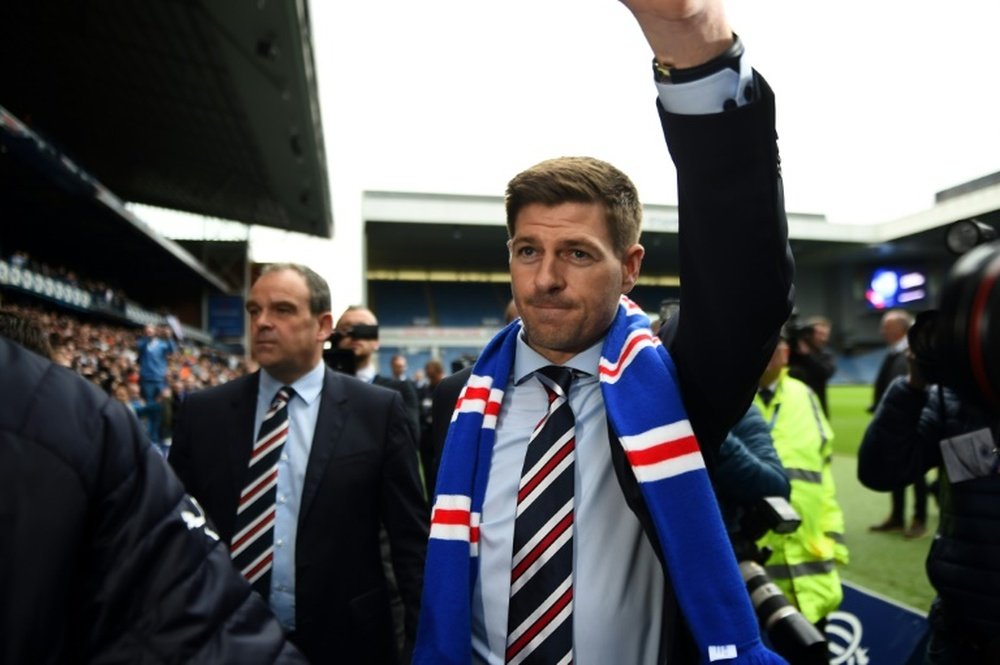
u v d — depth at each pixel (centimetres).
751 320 73
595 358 90
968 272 106
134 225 1808
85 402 59
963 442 131
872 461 158
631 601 83
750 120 66
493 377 95
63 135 2033
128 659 56
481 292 3041
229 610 62
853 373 2820
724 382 78
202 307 3228
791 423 198
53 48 1478
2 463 51
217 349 2992
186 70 1518
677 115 68
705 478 77
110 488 58
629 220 85
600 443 88
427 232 2119
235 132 1916
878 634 189
